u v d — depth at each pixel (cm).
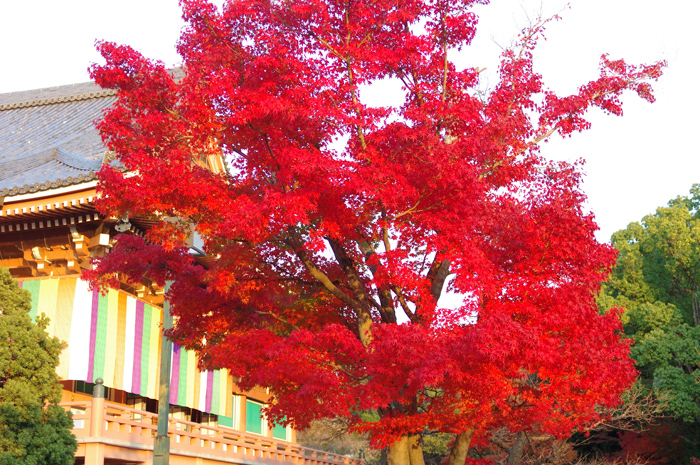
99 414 1761
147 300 2423
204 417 2986
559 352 1035
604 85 1242
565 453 2577
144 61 1108
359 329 1255
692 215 4747
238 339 1170
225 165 2591
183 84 1097
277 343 1057
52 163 2195
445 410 1078
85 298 2052
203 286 1425
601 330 1089
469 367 966
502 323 928
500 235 1128
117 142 1122
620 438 3469
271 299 1334
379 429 1108
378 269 1096
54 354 1369
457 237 1055
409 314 1246
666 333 3484
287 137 1134
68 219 1980
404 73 1243
